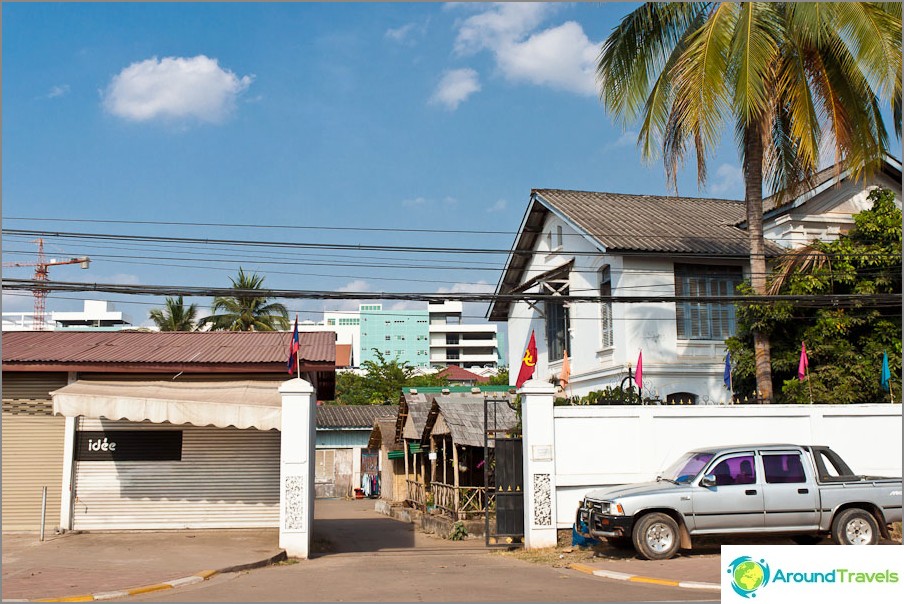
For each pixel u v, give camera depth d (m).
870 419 16.83
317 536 20.02
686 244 24.19
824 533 13.92
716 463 13.89
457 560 14.95
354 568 13.64
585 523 14.33
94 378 17.66
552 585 11.50
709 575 11.72
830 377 20.11
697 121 17.36
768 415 16.58
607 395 19.97
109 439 17.59
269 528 17.72
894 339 20.45
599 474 15.91
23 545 15.37
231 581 12.05
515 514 16.27
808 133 17.72
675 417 16.31
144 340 20.14
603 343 25.06
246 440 18.00
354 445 43.50
